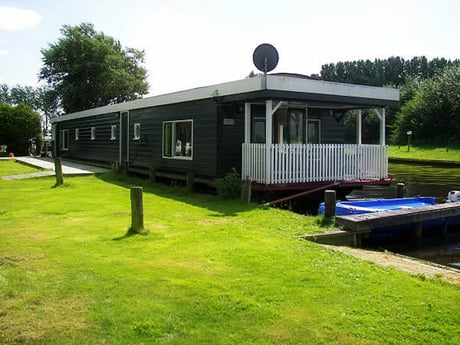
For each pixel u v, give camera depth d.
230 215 8.91
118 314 3.96
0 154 31.73
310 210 11.73
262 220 8.40
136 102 17.31
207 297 4.36
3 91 67.94
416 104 47.47
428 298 4.49
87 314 3.96
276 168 10.93
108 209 9.45
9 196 11.39
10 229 7.39
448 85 44.88
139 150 17.45
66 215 8.73
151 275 4.99
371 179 12.57
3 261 5.48
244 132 12.81
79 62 40.03
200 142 13.31
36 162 24.08
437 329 3.80
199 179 13.09
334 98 11.58
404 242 9.23
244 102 12.14
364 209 9.09
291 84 10.86
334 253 6.20
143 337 3.57
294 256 5.89
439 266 6.32
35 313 3.98
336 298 4.42
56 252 5.91
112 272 5.08
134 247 6.20
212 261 5.56
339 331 3.72
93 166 21.73
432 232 10.03
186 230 7.40
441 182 21.45
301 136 14.02
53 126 30.50
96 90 40.38
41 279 4.83
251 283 4.78
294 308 4.16
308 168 11.47
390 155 40.94
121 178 15.95
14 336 3.56
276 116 13.41
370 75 75.62
